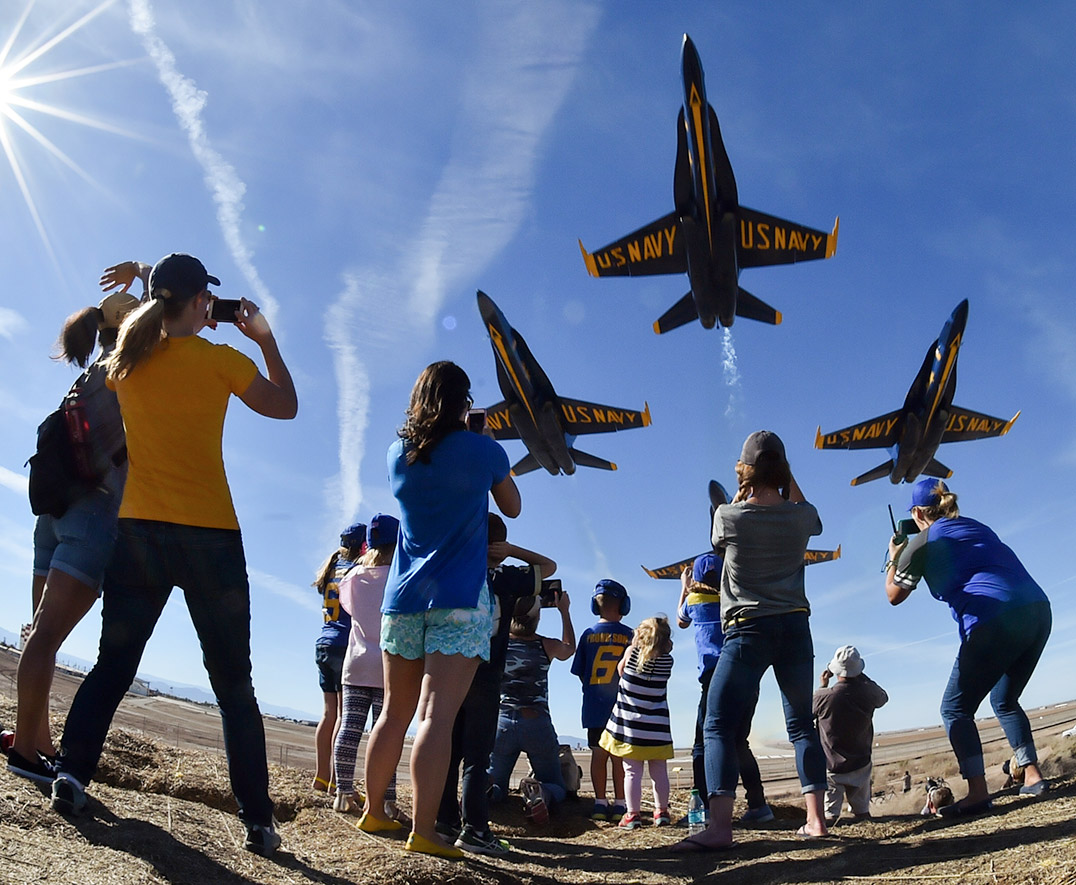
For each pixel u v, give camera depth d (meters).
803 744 4.74
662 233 17.20
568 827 6.40
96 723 3.16
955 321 17.58
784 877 3.75
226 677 3.38
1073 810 3.91
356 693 5.12
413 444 3.88
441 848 3.72
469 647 3.73
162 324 3.38
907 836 4.26
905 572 5.21
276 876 3.12
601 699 6.82
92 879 2.51
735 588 4.79
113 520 3.61
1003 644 4.75
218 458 3.45
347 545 6.19
